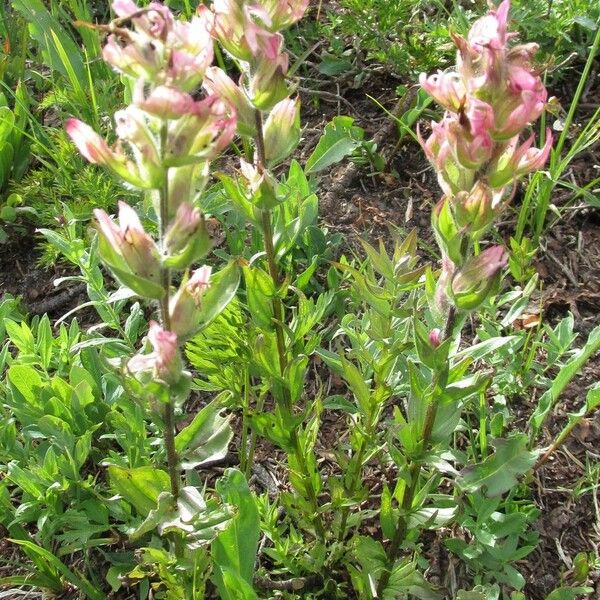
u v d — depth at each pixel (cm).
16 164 82
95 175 74
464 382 44
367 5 85
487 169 38
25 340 61
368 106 90
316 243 74
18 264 79
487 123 35
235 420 67
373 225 80
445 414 46
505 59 35
